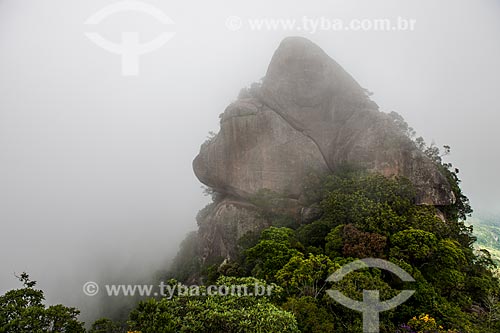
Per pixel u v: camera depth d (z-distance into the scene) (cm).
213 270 3312
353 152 3750
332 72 4350
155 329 1487
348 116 4194
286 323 1528
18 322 1538
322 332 1619
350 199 2841
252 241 3494
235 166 4250
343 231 2492
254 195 4088
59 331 1622
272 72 4509
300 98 4303
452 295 2081
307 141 4106
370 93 4528
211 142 4694
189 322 1521
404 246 2231
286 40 4538
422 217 2578
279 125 4169
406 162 3400
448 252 2147
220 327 1507
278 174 4028
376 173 3253
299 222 3572
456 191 3416
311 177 3806
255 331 1461
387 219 2525
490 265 2784
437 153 3694
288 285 1975
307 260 2016
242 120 4238
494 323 1833
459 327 1753
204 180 4747
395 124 3781
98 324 1892
